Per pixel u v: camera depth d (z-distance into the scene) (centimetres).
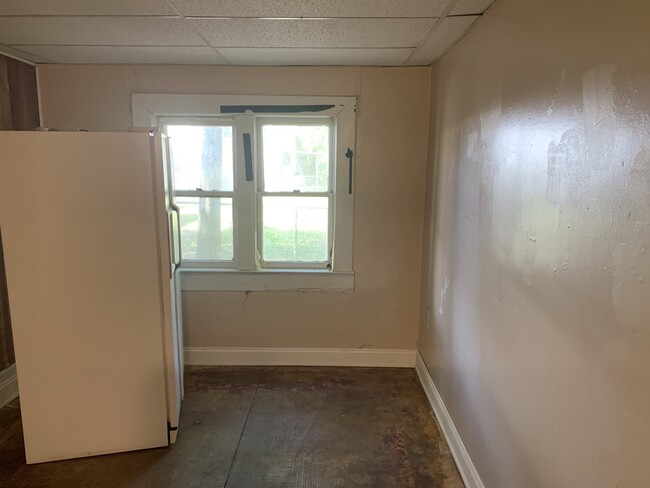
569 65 121
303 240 327
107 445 228
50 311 213
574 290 118
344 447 237
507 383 164
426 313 304
